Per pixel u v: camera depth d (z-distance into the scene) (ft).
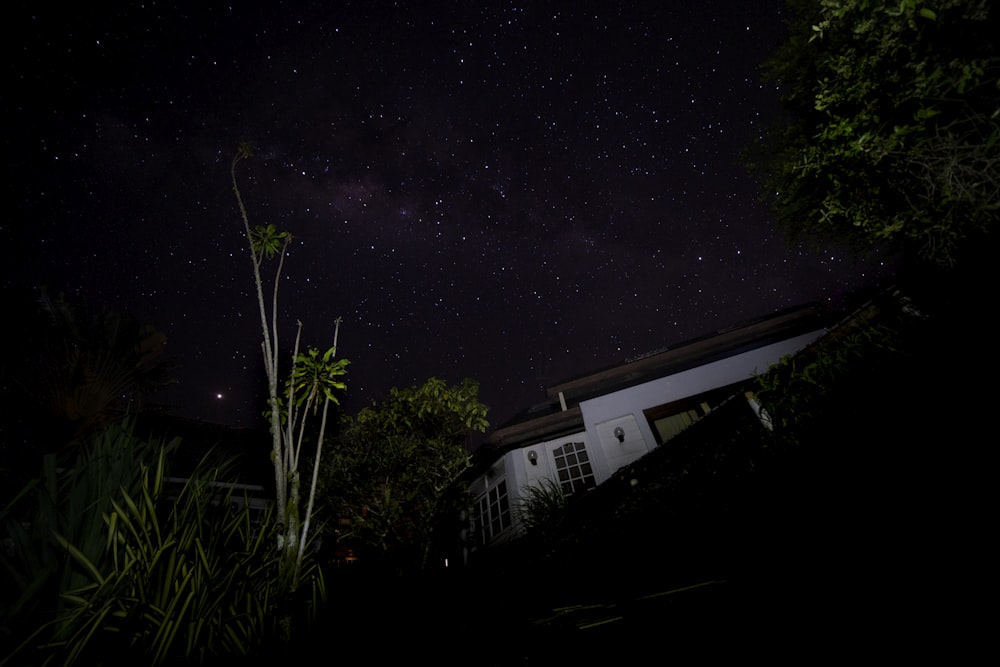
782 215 20.04
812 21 16.62
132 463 9.58
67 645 6.18
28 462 17.90
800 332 33.01
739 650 5.21
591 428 35.94
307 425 26.96
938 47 10.98
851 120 12.66
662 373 35.99
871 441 10.11
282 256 16.96
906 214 12.23
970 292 10.77
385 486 28.76
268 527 11.46
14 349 22.44
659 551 13.05
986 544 5.35
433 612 15.76
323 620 11.94
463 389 32.35
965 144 11.02
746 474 14.15
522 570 21.53
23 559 6.97
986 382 8.61
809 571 6.56
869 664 4.30
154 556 7.46
